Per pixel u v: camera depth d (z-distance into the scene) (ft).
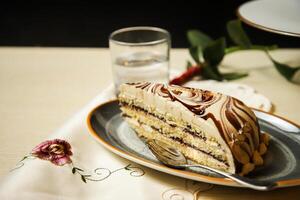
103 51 3.17
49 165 1.87
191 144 1.96
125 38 2.56
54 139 2.01
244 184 1.67
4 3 4.76
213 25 4.66
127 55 2.46
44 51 3.15
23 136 2.16
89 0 4.74
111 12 4.78
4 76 2.76
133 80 2.48
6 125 2.25
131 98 2.13
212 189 1.80
